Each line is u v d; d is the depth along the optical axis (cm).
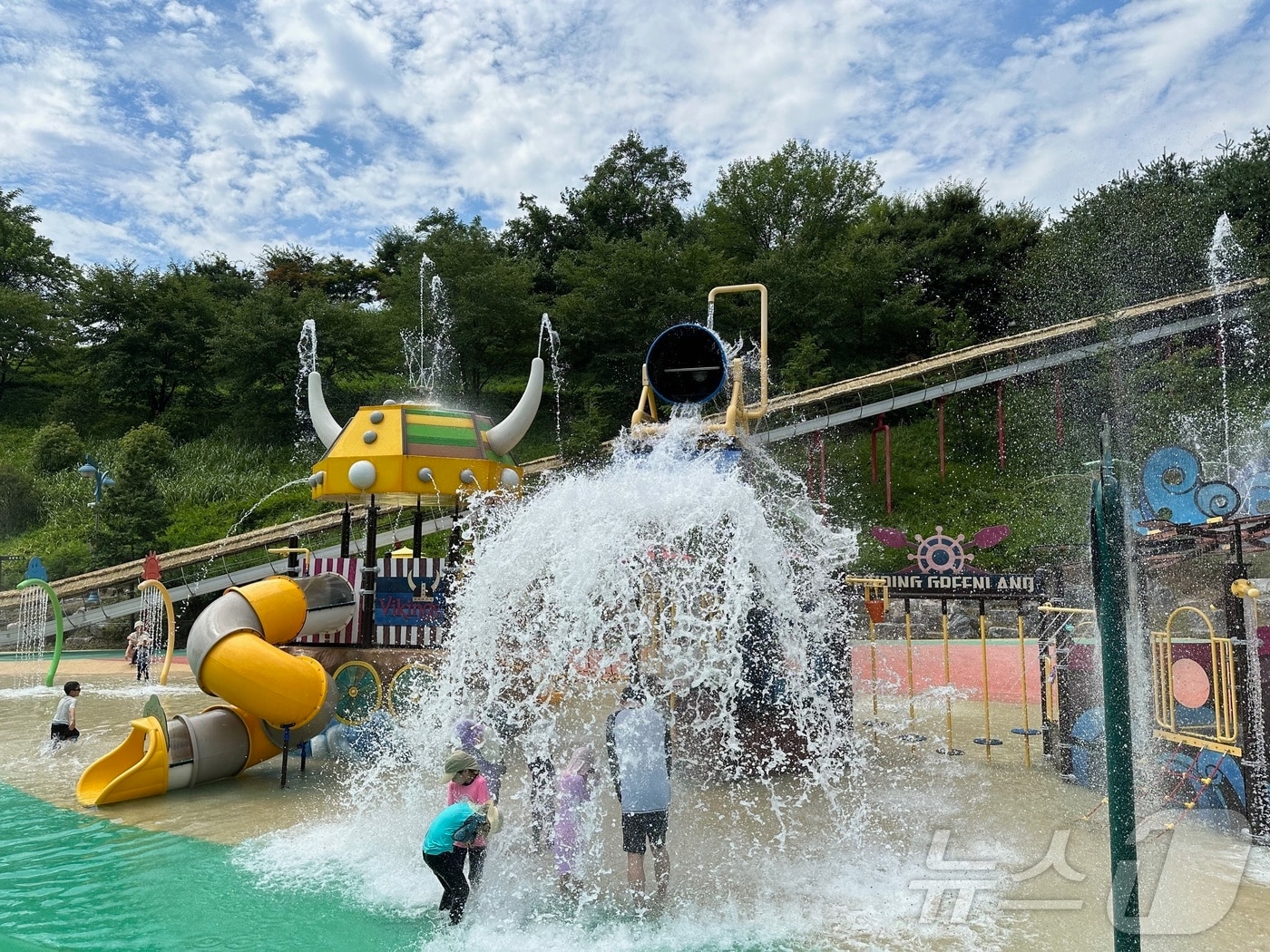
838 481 3353
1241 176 3681
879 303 3953
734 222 4581
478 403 4225
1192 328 3234
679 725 846
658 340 917
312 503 3347
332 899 555
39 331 4597
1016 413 3534
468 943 487
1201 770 705
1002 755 991
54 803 810
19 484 3347
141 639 1830
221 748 888
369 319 4244
